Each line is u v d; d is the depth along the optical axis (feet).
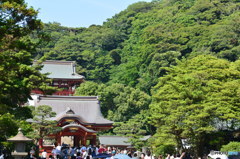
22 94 101.40
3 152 104.47
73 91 314.96
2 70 70.95
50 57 468.34
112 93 321.32
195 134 145.79
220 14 489.67
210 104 141.28
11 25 69.97
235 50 377.30
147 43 454.40
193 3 560.20
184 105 144.46
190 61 197.57
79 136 210.79
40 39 80.07
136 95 318.45
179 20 500.33
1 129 75.66
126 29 591.37
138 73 426.51
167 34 450.30
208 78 172.35
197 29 440.86
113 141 226.58
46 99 239.09
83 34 550.77
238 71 172.45
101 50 515.91
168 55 388.37
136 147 212.43
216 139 153.28
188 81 151.64
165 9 561.84
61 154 120.98
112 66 476.95
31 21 73.26
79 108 238.68
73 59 475.31
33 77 109.50
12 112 103.55
